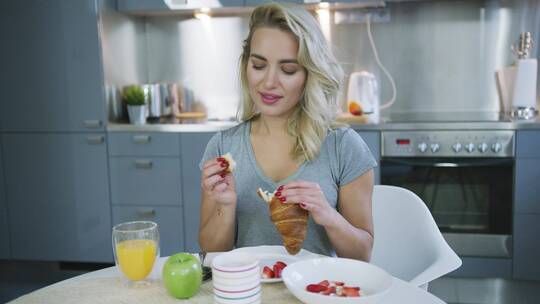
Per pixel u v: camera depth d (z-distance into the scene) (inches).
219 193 51.0
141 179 121.5
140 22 136.7
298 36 52.6
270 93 54.5
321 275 42.6
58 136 122.7
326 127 57.5
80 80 119.9
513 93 120.0
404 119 118.1
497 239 111.0
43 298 42.6
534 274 110.3
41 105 122.0
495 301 113.5
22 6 119.3
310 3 120.1
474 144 108.8
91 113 120.9
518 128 106.7
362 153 57.5
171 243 122.9
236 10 128.3
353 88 125.8
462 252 112.7
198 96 138.0
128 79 131.3
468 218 112.1
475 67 127.3
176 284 41.3
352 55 131.3
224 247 55.7
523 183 108.2
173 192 120.9
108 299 42.1
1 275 133.1
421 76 129.6
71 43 119.0
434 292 115.6
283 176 57.3
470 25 126.1
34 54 120.5
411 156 111.5
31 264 131.6
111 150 121.4
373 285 40.8
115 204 123.3
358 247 52.1
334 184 57.2
